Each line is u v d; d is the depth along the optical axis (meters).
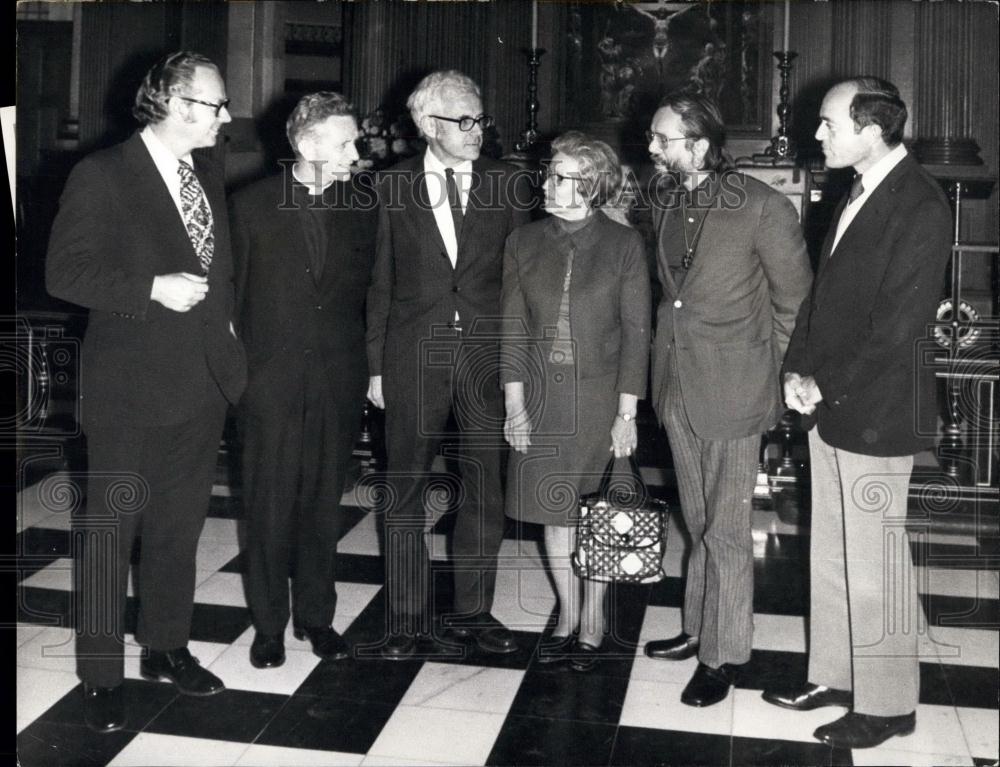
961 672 3.58
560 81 7.06
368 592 4.25
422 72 6.82
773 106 6.88
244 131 6.80
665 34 6.98
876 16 6.66
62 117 6.77
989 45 6.54
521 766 3.05
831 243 3.25
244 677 3.57
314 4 8.97
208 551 4.68
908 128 6.64
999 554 4.69
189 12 6.75
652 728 3.26
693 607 3.67
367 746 3.17
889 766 3.05
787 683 3.51
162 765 3.06
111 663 3.37
